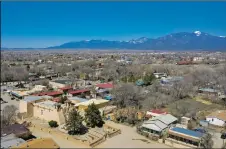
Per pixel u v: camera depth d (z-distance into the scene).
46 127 68.88
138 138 62.62
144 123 66.69
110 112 81.25
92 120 69.62
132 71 160.00
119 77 144.88
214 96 104.06
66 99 91.69
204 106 92.69
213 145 58.62
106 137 62.69
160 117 69.81
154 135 62.62
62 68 174.00
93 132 65.69
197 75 132.12
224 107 92.19
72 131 65.00
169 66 180.25
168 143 59.16
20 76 136.38
